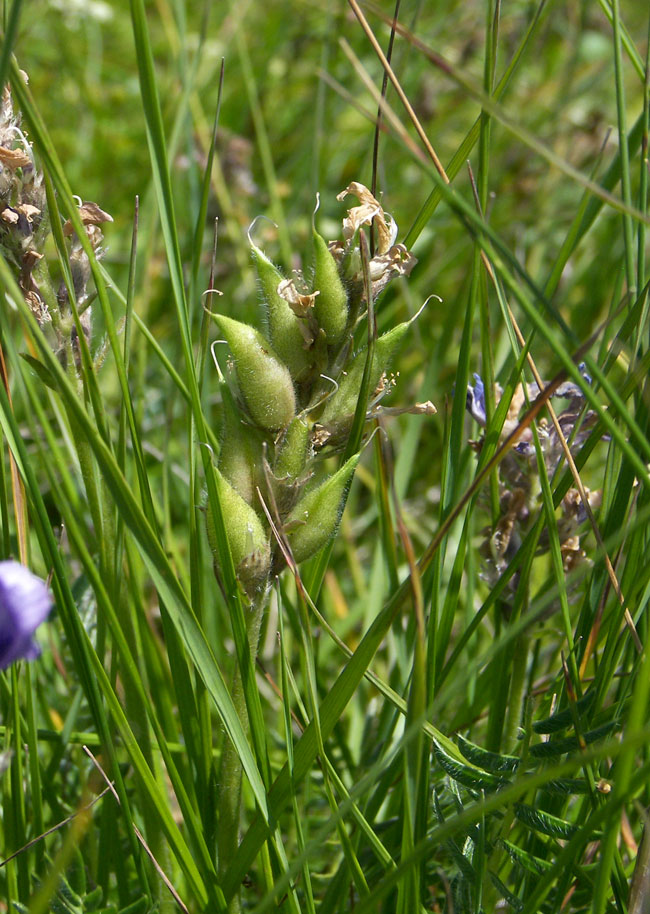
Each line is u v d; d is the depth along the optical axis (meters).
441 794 0.50
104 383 0.72
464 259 0.87
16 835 0.48
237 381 0.46
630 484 0.49
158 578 0.45
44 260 0.48
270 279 0.46
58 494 0.46
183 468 0.68
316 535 0.46
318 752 0.46
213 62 1.07
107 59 1.20
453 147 1.02
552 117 0.95
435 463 0.73
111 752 0.47
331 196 0.94
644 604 0.48
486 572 0.51
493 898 0.47
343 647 0.47
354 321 0.46
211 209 0.86
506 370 0.54
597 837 0.46
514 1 1.06
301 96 1.05
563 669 0.48
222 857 0.48
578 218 0.51
